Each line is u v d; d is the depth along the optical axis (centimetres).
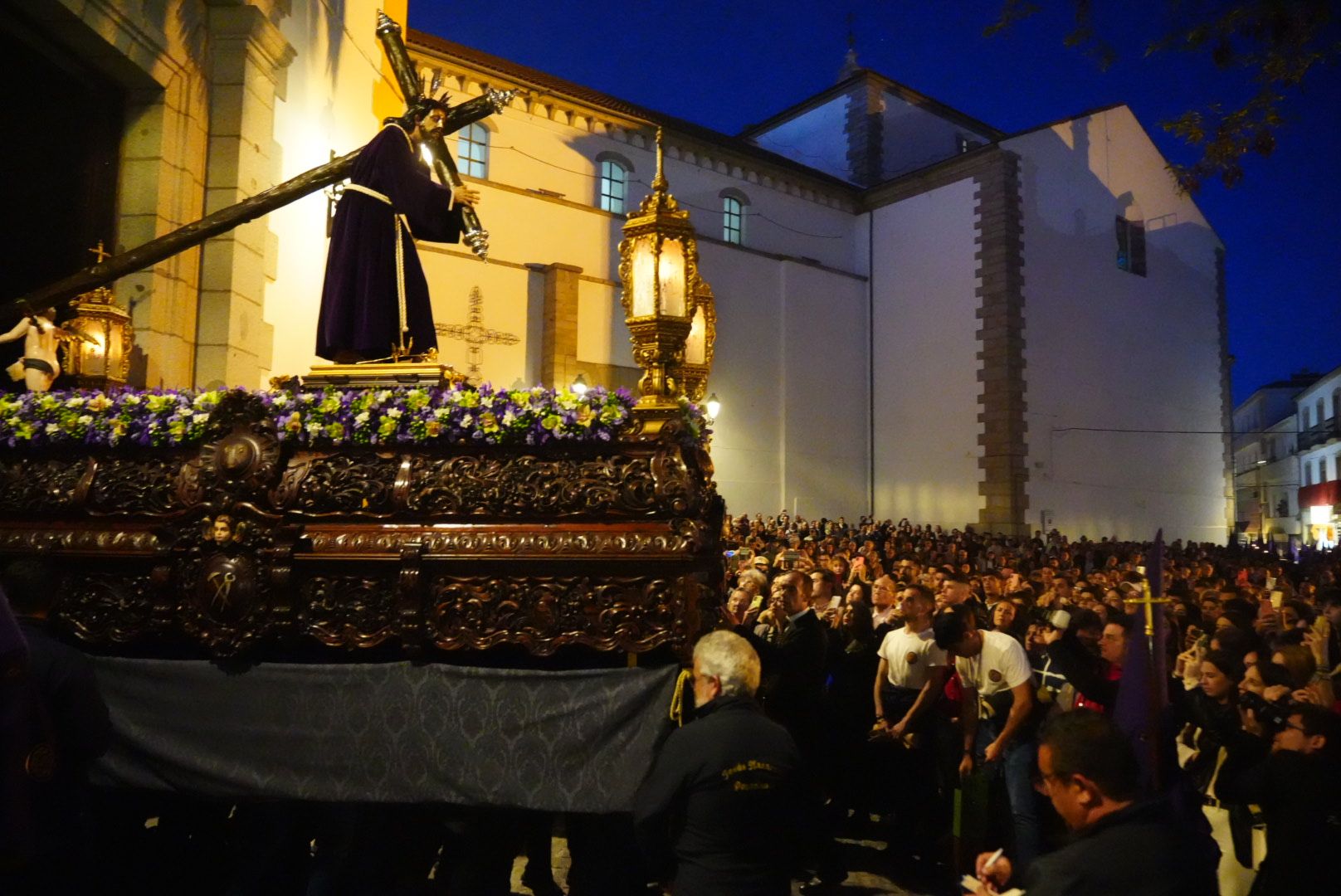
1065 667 555
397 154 548
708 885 339
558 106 2556
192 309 798
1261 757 479
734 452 2775
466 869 488
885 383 3112
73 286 619
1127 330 3247
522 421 455
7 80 797
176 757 450
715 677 374
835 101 3447
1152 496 3262
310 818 504
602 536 432
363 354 533
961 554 1795
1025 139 2947
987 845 603
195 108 811
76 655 370
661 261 479
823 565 1200
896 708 682
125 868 493
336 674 446
